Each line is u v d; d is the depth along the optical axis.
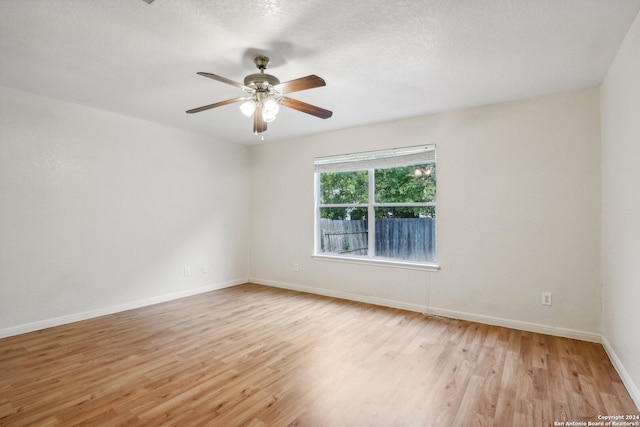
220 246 4.99
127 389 2.14
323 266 4.63
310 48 2.27
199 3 1.78
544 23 1.96
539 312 3.17
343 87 2.96
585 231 2.96
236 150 5.25
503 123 3.34
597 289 2.92
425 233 3.94
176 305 4.08
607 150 2.67
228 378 2.29
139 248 4.01
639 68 1.88
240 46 2.24
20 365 2.47
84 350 2.74
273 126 4.29
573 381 2.24
